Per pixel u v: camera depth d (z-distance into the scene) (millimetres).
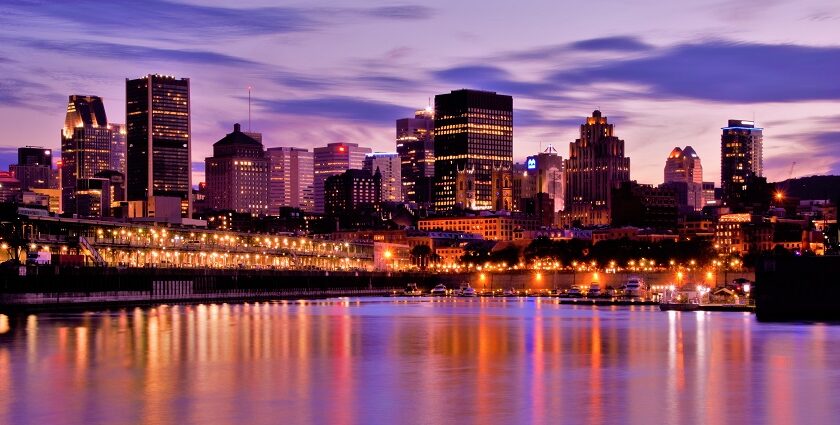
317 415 117125
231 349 179625
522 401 125688
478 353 176250
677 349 181625
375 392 132000
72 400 126000
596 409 120688
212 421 114000
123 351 175375
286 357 168750
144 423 113125
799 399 127062
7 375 145750
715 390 133875
